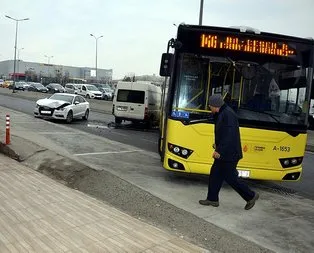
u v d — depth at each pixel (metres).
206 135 8.02
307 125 8.22
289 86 8.17
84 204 6.62
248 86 8.12
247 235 5.98
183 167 8.06
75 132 16.97
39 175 8.50
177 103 8.08
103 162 10.63
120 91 23.86
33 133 14.98
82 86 56.06
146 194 7.41
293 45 8.20
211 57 8.10
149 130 22.78
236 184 6.96
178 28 8.11
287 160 8.19
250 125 8.06
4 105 33.56
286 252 5.48
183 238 5.59
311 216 7.25
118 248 4.93
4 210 5.95
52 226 5.48
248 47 8.12
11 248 4.70
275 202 8.07
